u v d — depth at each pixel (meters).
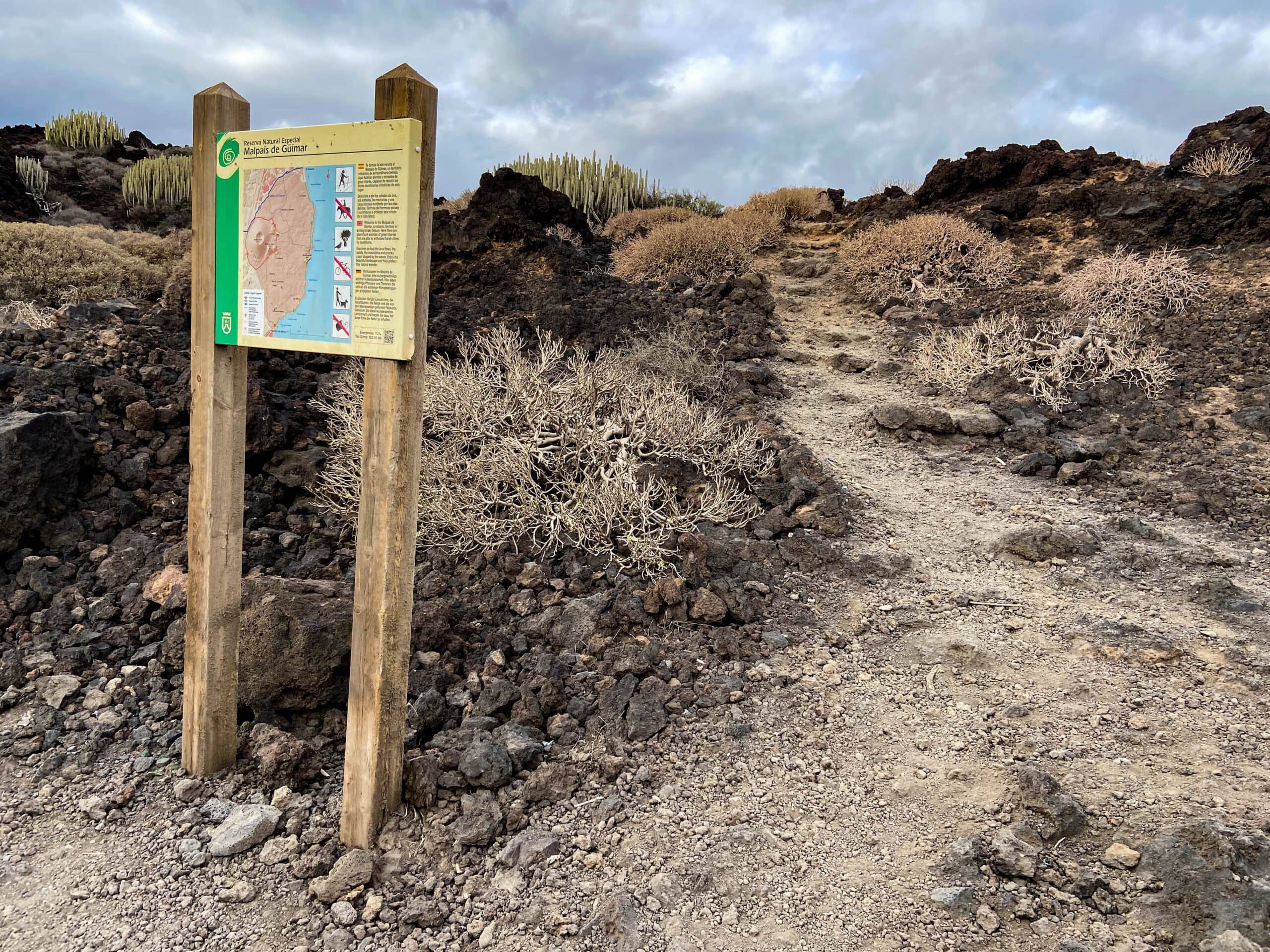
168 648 3.64
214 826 2.82
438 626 3.71
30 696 3.47
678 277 10.91
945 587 4.45
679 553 4.38
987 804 2.75
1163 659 3.64
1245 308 8.27
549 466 4.97
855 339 9.28
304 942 2.35
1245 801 2.65
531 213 12.39
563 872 2.57
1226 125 11.52
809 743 3.19
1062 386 7.34
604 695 3.41
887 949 2.23
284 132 2.49
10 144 22.12
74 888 2.55
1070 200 11.41
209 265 2.76
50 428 4.34
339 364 6.77
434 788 2.82
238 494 2.97
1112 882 2.36
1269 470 5.82
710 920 2.37
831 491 5.38
